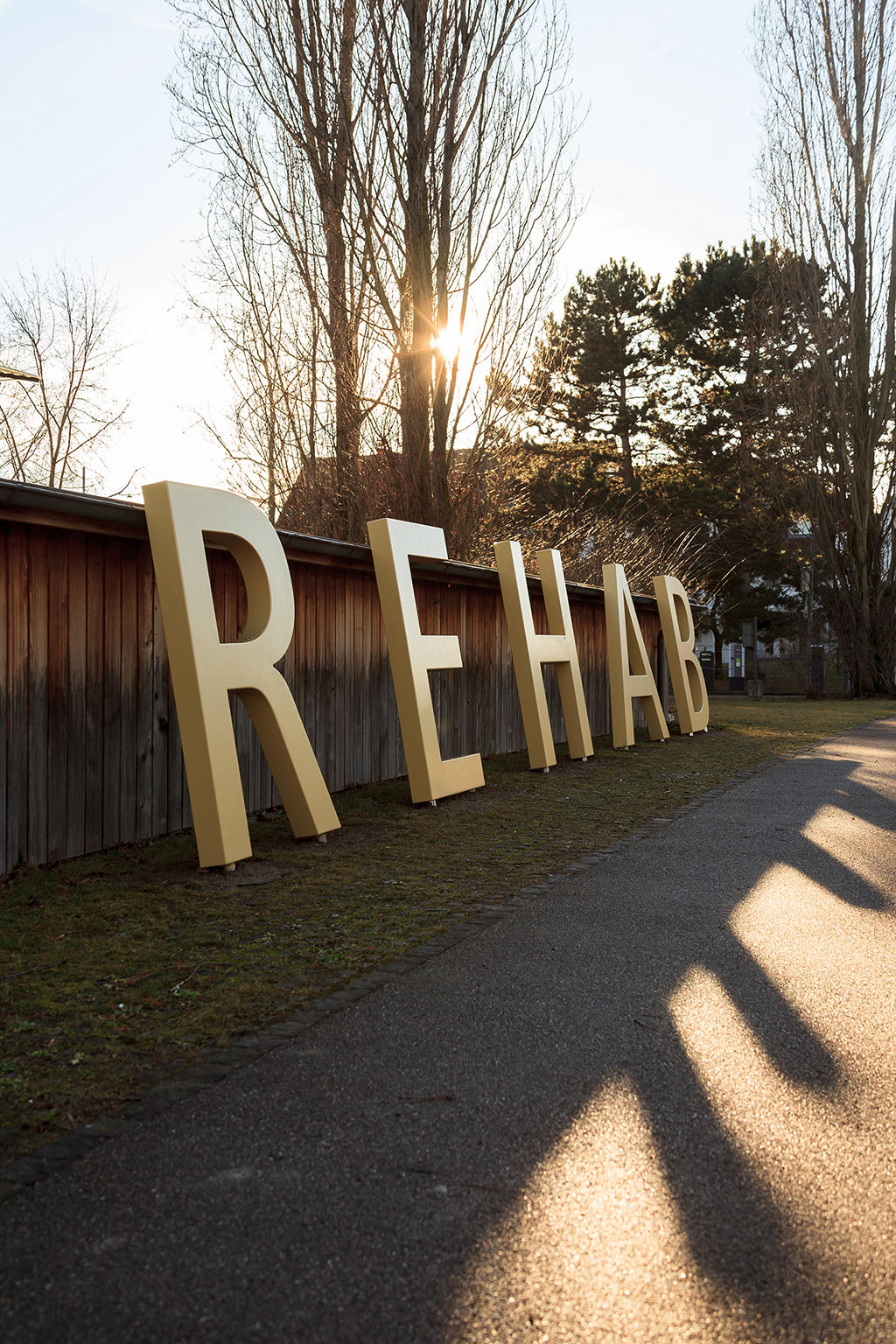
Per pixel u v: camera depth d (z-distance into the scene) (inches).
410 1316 79.5
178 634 247.3
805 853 271.0
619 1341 76.7
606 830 304.8
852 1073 126.7
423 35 536.4
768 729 698.2
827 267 1170.0
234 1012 148.8
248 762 324.5
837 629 1207.6
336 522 564.4
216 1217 93.4
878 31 1119.0
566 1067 128.4
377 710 399.5
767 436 1334.9
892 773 448.1
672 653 649.0
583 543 790.5
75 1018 145.5
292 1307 80.7
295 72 559.8
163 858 258.2
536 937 189.5
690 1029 141.9
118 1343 76.6
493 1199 96.6
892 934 193.0
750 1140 108.7
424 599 427.2
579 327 1660.9
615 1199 96.7
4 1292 82.6
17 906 210.1
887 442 1176.2
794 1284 83.8
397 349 550.6
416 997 155.4
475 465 573.6
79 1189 98.3
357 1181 99.9
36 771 242.8
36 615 243.1
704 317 1632.6
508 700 515.2
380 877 241.1
